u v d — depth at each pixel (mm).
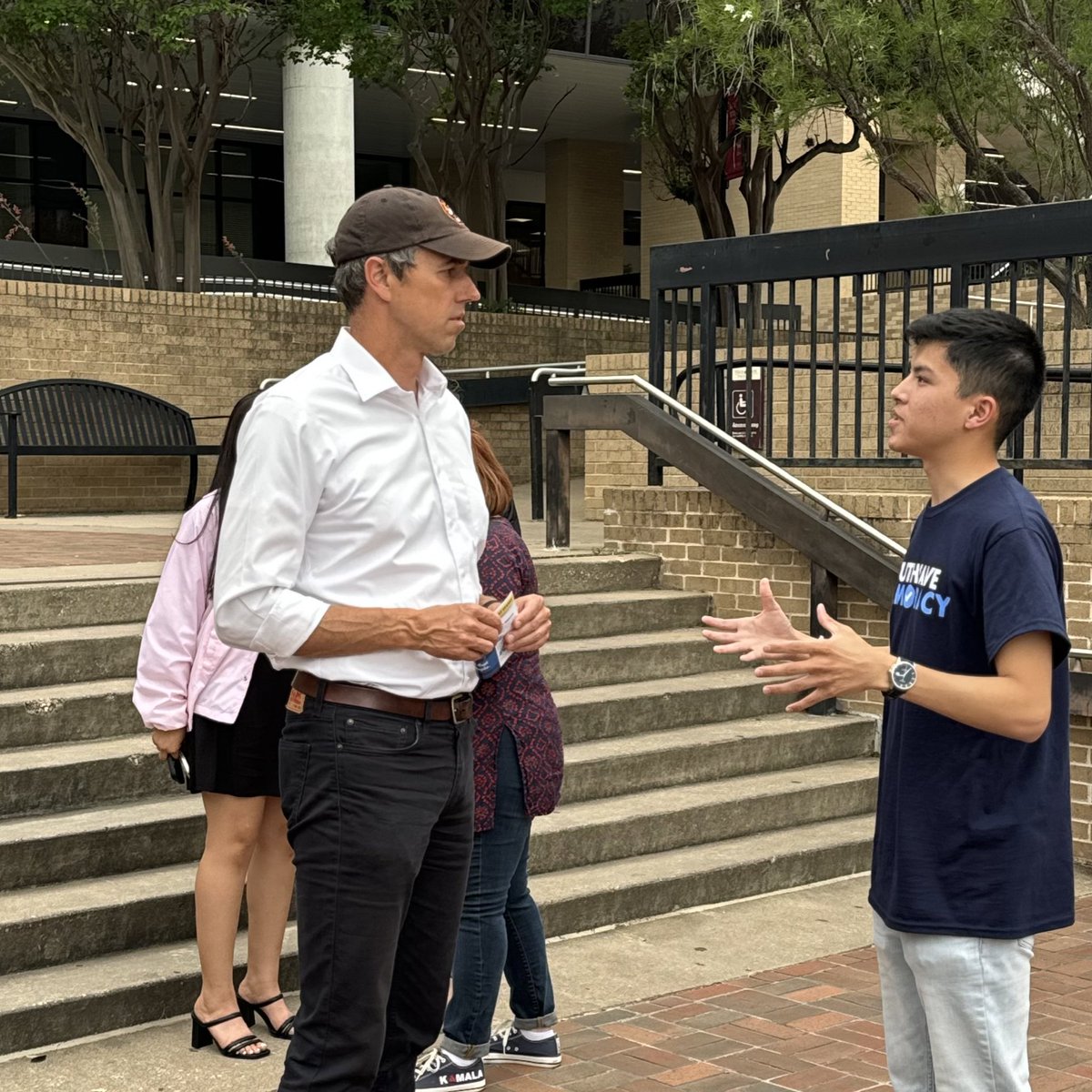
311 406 2791
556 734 3932
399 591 2869
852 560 6988
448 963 3105
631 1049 4312
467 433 3090
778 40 12234
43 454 13555
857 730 7125
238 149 30125
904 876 2748
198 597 4102
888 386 9633
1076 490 8906
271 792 4094
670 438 7742
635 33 21062
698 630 7652
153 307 16531
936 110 11695
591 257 32562
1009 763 2684
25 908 4457
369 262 2844
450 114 22000
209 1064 4082
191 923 4719
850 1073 4129
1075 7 10914
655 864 5832
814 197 25672
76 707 5371
